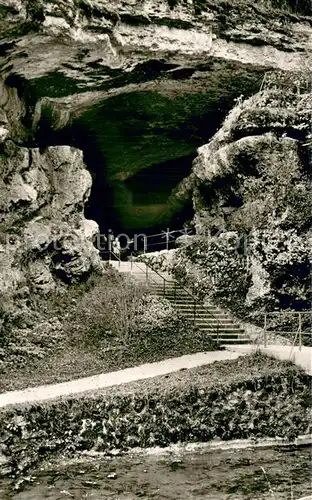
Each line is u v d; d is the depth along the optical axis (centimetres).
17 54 1352
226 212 1983
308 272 1761
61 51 1383
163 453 1016
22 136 1617
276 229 1734
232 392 1105
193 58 1628
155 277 1892
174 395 1055
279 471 942
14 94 1516
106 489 843
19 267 1452
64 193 1720
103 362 1312
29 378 1168
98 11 1366
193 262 1928
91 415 985
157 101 1909
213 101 1961
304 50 1825
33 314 1444
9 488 830
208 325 1617
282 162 1761
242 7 1709
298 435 1132
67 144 2034
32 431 925
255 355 1371
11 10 1145
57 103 1736
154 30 1516
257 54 1741
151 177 2564
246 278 1781
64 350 1359
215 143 1959
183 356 1416
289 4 1895
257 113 1783
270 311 1719
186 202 2483
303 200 1747
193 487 862
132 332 1475
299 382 1172
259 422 1111
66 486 848
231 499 817
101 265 1784
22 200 1502
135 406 1020
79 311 1536
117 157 2359
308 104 1808
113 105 1906
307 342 1706
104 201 2738
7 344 1302
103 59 1469
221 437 1075
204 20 1611
